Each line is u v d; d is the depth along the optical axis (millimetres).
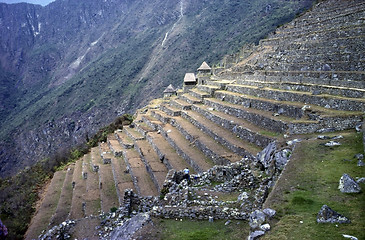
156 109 51250
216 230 11484
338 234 7859
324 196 10117
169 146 31297
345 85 23000
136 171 28797
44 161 56594
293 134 18547
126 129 47094
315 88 24703
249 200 12828
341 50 28922
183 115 38125
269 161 15680
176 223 12453
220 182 17500
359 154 12648
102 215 17016
